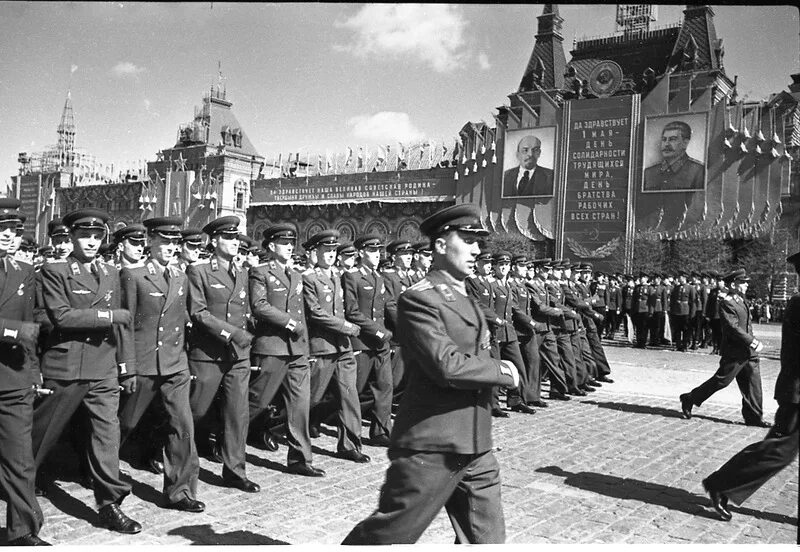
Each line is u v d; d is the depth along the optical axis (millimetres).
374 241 8977
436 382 3611
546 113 40344
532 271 12719
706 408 11289
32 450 5289
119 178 53594
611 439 8789
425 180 46031
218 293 6625
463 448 3633
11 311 5004
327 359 7652
